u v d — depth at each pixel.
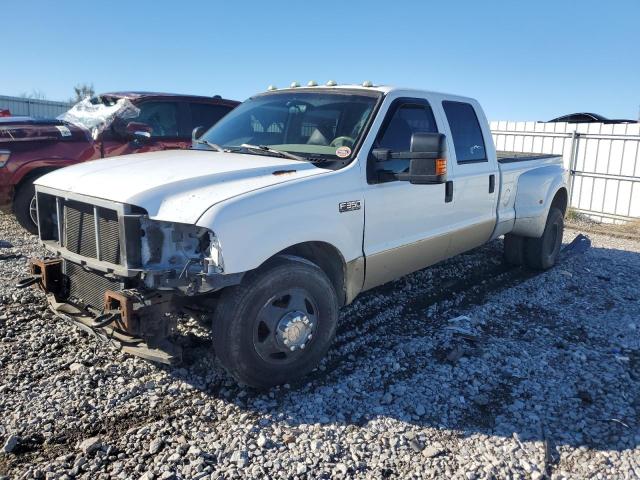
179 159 4.18
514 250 7.09
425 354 4.50
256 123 5.01
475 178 5.63
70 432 3.31
